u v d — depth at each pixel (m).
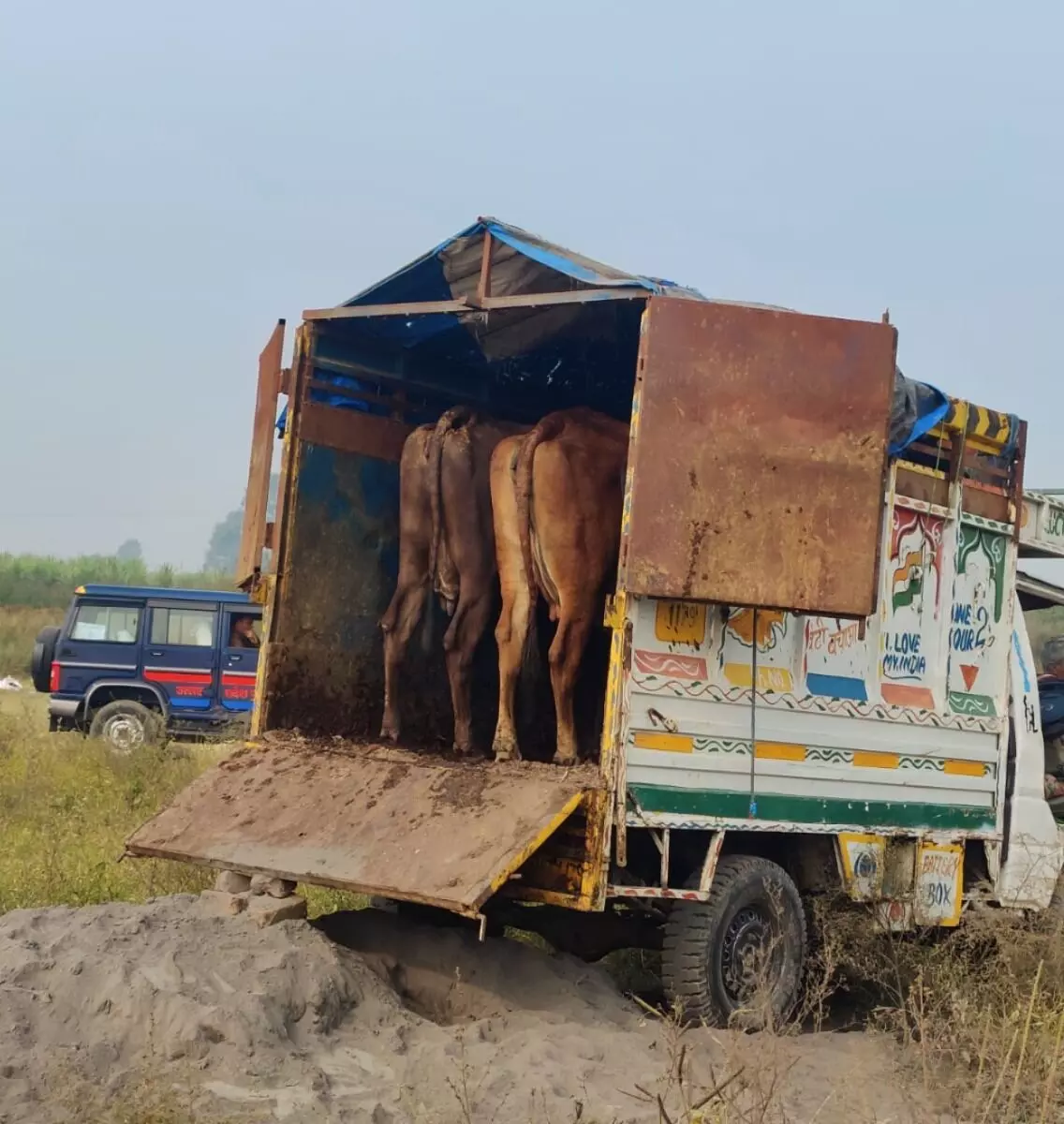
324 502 7.88
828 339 6.13
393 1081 4.96
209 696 18.12
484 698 8.38
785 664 6.67
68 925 5.70
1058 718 9.70
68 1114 4.29
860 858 7.02
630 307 7.23
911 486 7.45
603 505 7.04
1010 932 7.11
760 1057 4.93
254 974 5.36
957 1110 5.25
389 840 5.98
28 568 47.19
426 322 7.82
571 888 5.89
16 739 15.20
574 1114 4.73
